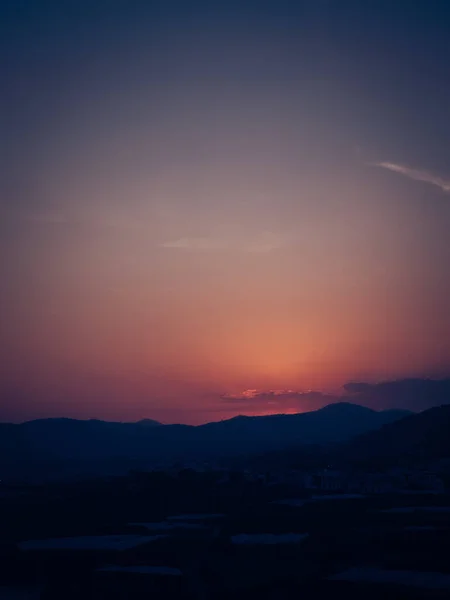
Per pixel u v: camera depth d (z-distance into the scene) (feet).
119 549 185.57
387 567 163.94
